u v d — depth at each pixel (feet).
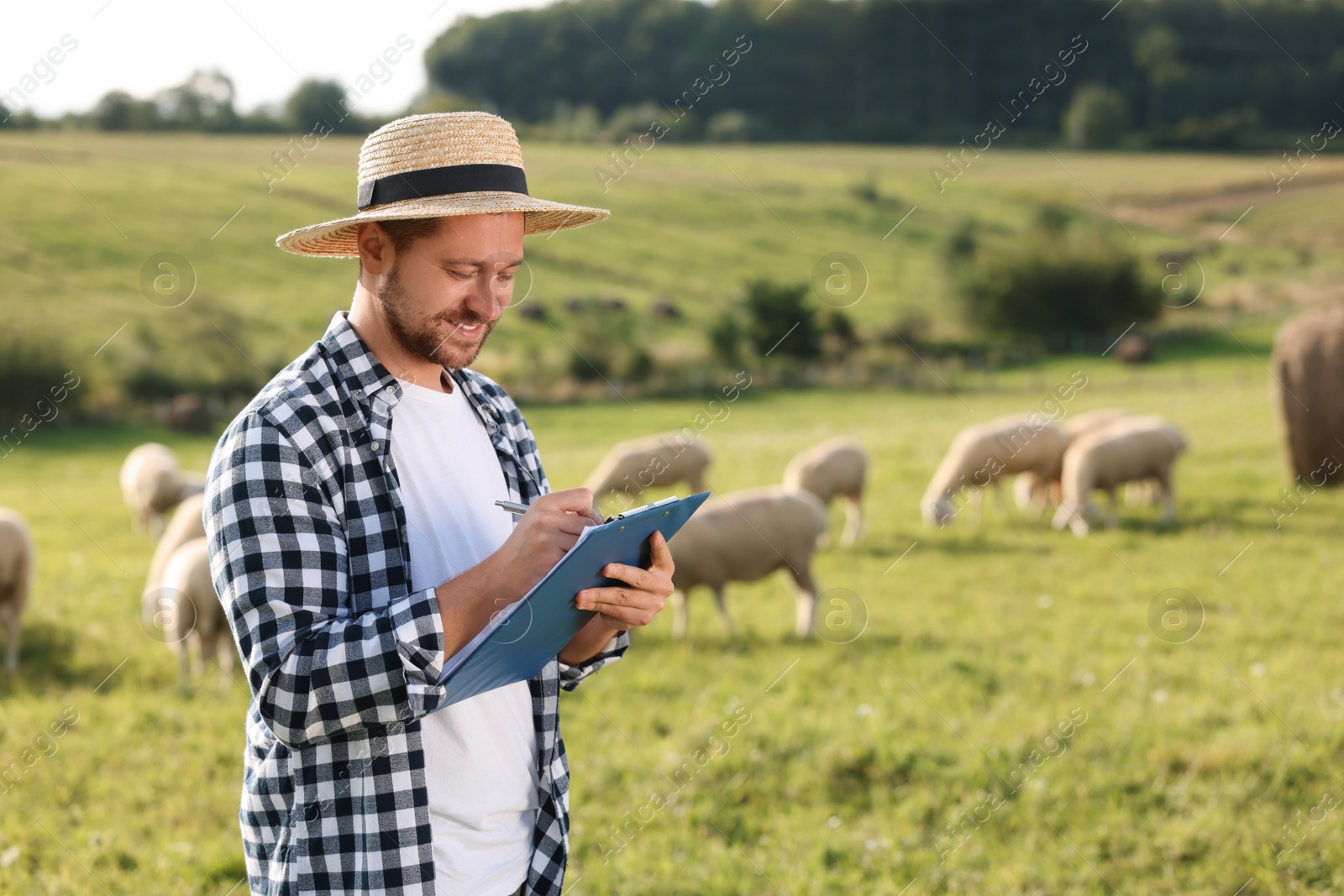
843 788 15.89
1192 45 238.68
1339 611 24.64
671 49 245.04
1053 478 38.40
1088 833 13.89
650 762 16.78
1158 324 137.59
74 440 77.71
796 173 206.18
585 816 14.75
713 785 15.93
